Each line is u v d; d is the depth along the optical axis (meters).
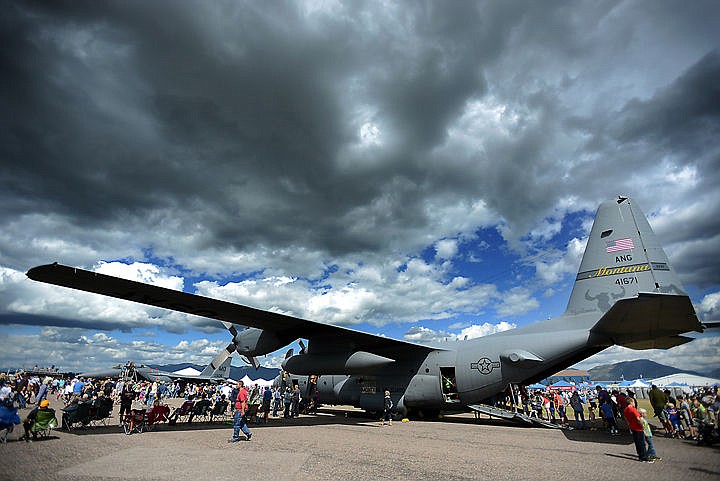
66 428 11.30
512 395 13.09
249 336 15.45
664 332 11.19
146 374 39.66
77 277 9.33
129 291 10.40
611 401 12.34
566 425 12.67
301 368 15.77
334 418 15.66
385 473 6.11
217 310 12.15
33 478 5.63
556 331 12.71
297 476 5.86
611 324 10.59
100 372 40.41
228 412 17.53
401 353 15.40
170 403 27.12
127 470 6.18
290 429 11.80
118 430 11.27
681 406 11.06
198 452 7.80
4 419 8.59
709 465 6.91
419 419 15.34
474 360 13.68
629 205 12.38
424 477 5.88
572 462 7.10
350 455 7.56
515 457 7.52
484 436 10.45
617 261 12.16
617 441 9.71
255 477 5.77
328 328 13.33
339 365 14.59
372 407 15.27
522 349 12.83
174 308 12.06
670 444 9.63
